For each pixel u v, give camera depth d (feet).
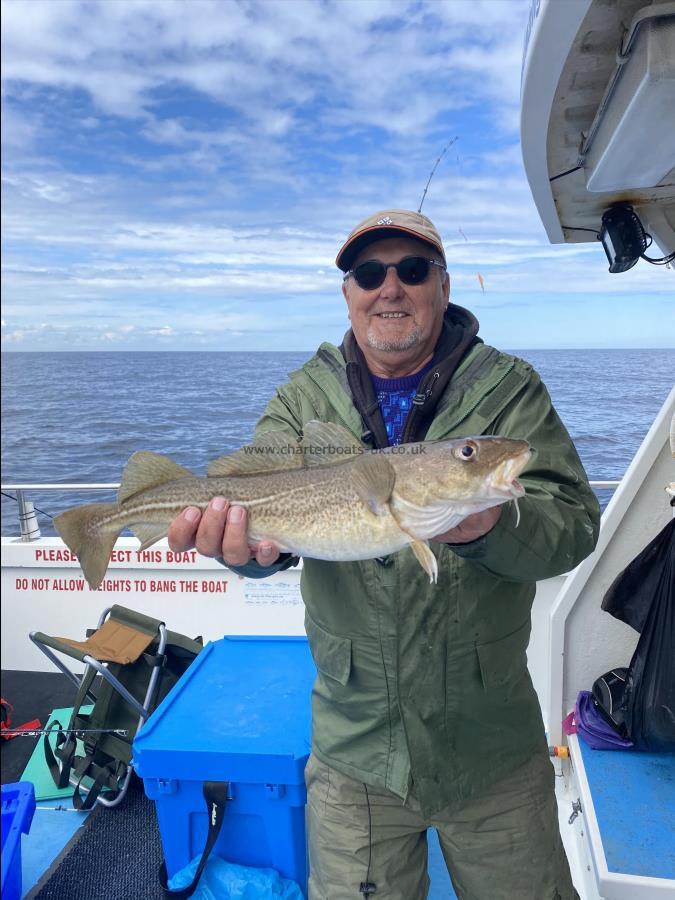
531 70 5.08
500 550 5.81
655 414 10.21
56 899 9.44
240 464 7.11
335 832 7.17
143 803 11.55
